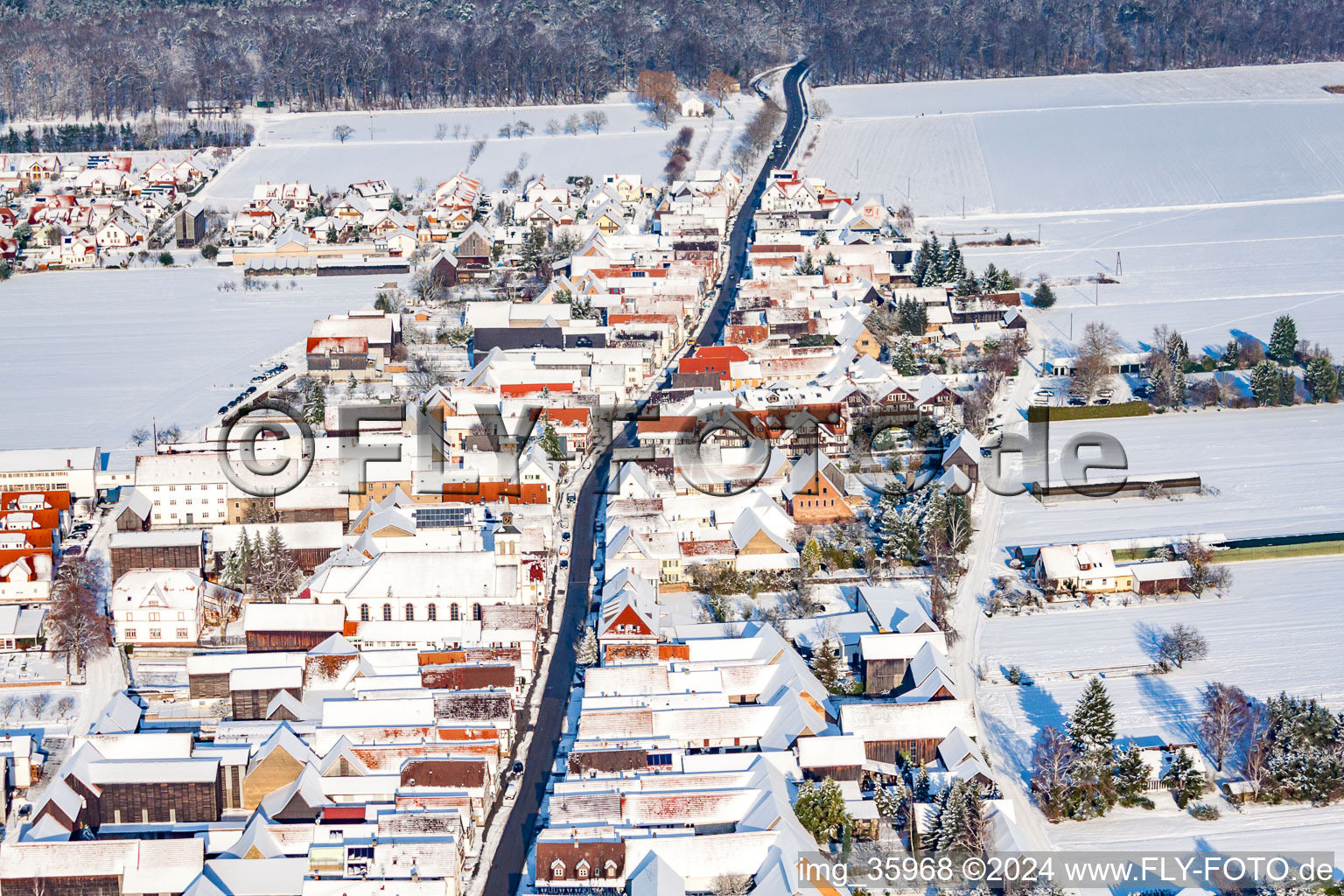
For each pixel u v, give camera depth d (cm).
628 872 19938
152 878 19788
